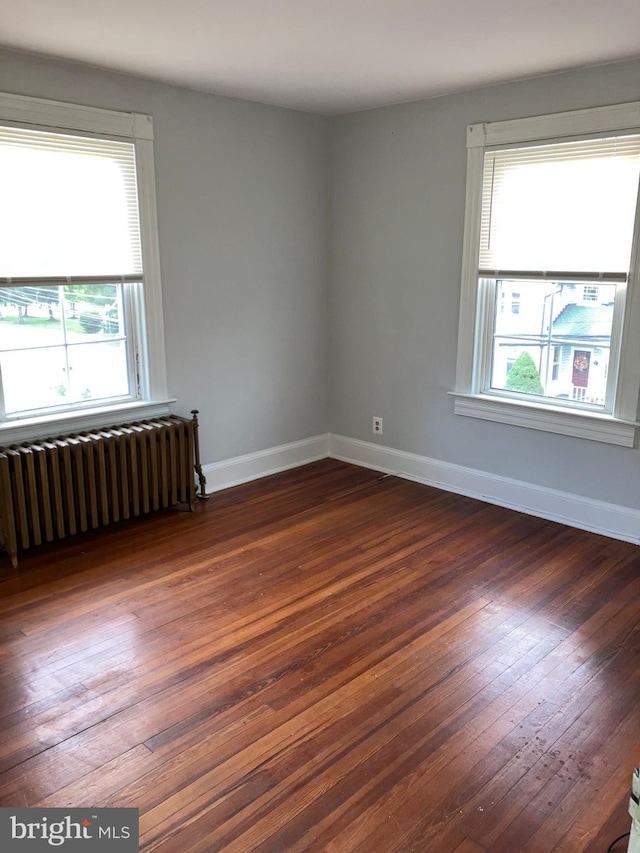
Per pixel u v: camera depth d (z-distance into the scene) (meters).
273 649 2.60
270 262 4.40
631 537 3.55
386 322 4.49
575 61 3.21
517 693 2.35
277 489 4.40
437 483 4.42
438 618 2.82
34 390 3.53
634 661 2.53
